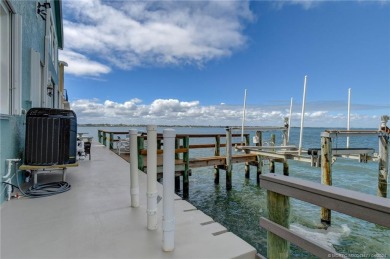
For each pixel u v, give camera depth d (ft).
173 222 5.93
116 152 28.04
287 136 32.50
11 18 10.14
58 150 11.42
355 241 14.53
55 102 30.94
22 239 6.40
